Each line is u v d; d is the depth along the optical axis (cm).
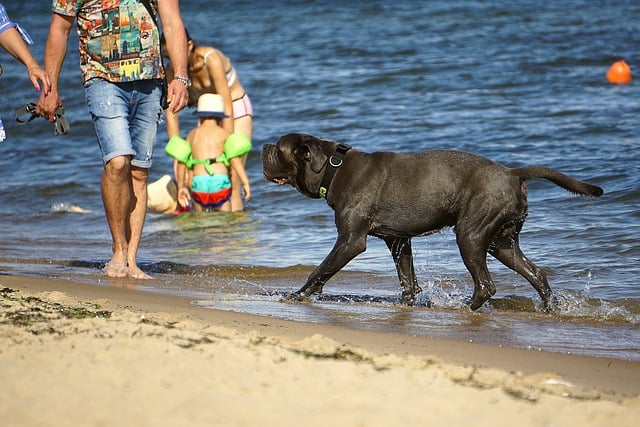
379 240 1515
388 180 1094
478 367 764
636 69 3030
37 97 3152
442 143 2141
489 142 2120
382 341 875
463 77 3006
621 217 1520
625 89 2714
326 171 1115
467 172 1077
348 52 3678
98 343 725
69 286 1134
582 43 3578
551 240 1426
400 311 1076
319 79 3100
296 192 1909
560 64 3159
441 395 639
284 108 2666
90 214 1853
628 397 691
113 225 1245
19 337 738
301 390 635
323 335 888
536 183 1762
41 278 1198
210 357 704
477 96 2698
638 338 963
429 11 4894
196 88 1894
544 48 3503
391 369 709
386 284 1266
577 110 2428
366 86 2950
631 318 1063
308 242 1541
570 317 1066
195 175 1823
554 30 3969
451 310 1098
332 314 1041
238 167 1808
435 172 1082
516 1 5128
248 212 1802
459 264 1349
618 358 862
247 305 1080
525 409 619
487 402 629
